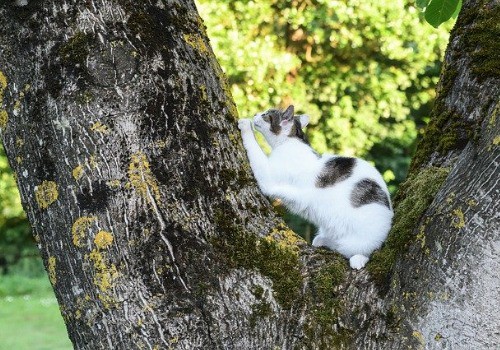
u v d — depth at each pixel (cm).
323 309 303
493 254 265
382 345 290
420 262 284
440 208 280
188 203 294
